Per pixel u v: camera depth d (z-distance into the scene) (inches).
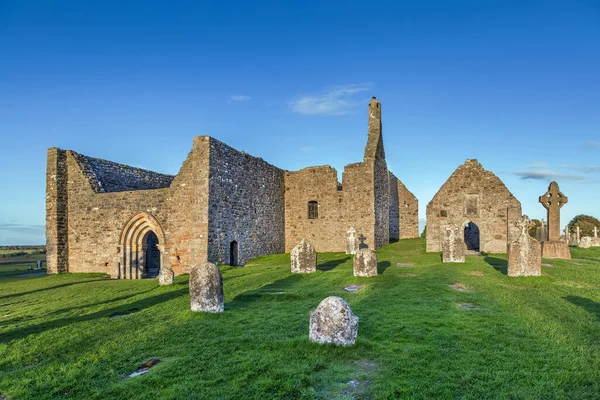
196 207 880.9
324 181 1270.9
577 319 361.4
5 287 786.2
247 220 1059.9
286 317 392.2
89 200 1035.9
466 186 1133.1
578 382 233.1
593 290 501.0
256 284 596.4
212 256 882.8
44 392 247.0
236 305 460.1
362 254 617.3
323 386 237.3
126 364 285.7
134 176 1216.8
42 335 364.8
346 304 304.7
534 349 285.7
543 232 1161.4
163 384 247.9
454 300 450.9
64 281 867.4
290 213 1315.2
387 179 1363.2
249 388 237.5
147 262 1179.9
